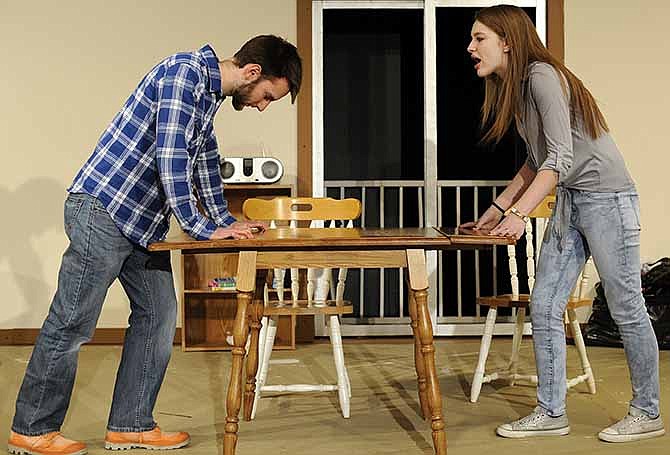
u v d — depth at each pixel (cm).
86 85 549
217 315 535
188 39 552
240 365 261
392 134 587
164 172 257
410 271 263
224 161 509
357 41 585
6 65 547
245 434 305
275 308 323
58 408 273
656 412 298
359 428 313
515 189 318
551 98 283
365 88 586
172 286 288
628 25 555
